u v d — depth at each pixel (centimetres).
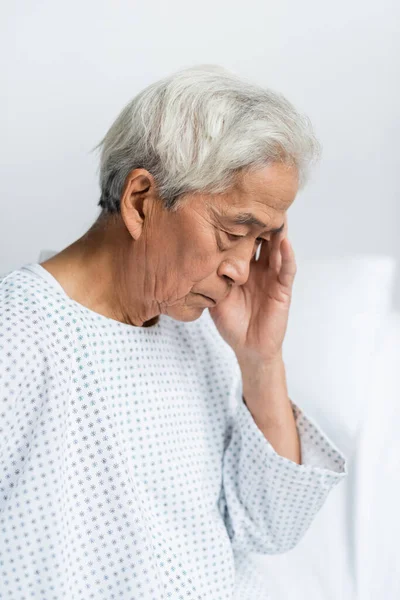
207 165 91
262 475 119
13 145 149
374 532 151
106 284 103
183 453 112
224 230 95
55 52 147
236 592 122
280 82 153
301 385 162
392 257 160
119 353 104
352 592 146
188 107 92
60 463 92
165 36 149
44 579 91
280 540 123
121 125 99
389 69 153
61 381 93
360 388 161
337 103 154
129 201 96
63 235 153
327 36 151
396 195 158
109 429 98
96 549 98
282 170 93
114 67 149
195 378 120
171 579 104
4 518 91
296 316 162
